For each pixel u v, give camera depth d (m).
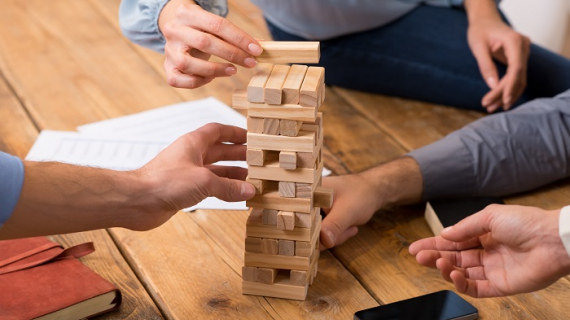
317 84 1.02
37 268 1.15
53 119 1.77
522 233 1.02
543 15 2.61
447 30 1.90
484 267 1.11
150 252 1.29
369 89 1.97
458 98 1.87
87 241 1.32
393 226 1.39
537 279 1.03
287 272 1.20
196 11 1.15
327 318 1.13
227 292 1.19
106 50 2.18
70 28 2.34
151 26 1.42
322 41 1.93
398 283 1.22
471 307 1.12
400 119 1.83
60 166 0.99
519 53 1.73
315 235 1.16
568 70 1.83
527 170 1.47
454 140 1.47
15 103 1.86
